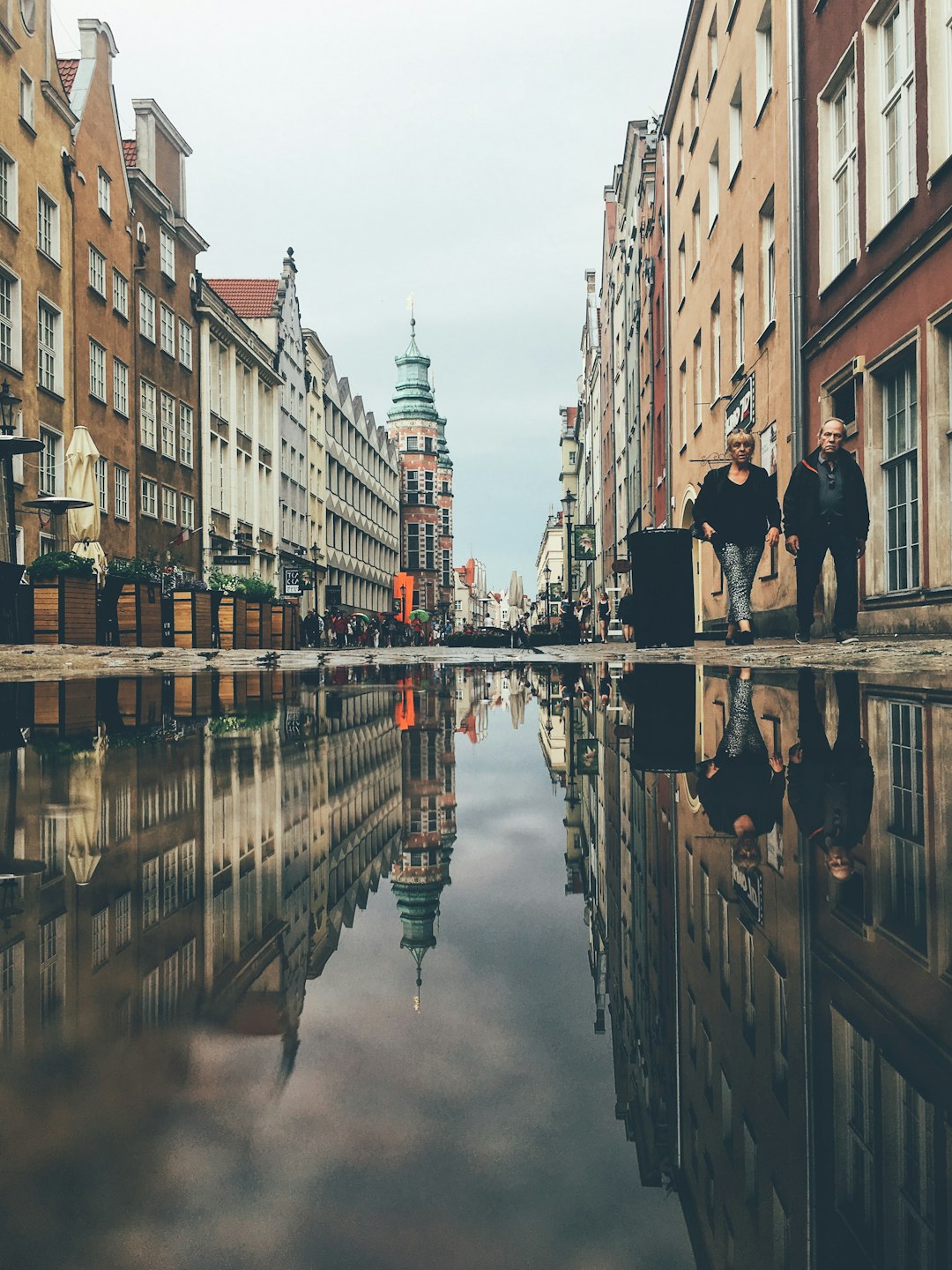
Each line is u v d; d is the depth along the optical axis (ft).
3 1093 2.01
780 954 3.43
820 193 47.42
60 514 70.28
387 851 5.17
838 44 44.32
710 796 7.11
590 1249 1.56
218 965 2.99
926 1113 2.15
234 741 11.22
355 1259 1.51
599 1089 2.21
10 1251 1.49
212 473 132.98
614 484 164.35
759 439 59.67
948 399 34.78
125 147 115.03
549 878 4.58
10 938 3.32
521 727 12.84
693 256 83.82
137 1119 1.91
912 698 14.85
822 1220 1.70
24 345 79.51
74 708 16.51
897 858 5.07
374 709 16.25
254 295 174.50
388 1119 2.00
